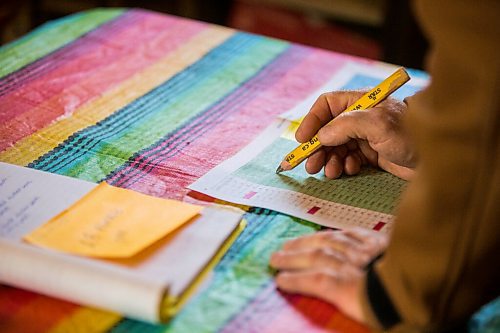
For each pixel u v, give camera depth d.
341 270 0.89
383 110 1.11
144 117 1.28
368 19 2.98
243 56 1.52
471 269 0.80
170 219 0.97
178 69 1.46
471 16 0.72
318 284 0.88
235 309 0.87
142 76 1.42
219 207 1.05
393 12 2.67
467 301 0.82
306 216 1.04
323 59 1.53
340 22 3.05
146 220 0.97
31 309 0.86
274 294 0.90
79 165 1.13
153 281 0.83
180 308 0.85
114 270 0.85
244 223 1.01
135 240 0.92
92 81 1.39
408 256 0.80
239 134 1.25
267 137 1.25
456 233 0.78
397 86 1.11
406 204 0.81
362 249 0.92
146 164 1.14
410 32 2.66
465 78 0.75
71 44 1.52
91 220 0.96
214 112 1.32
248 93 1.39
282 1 3.12
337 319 0.87
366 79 1.45
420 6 0.77
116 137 1.21
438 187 0.78
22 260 0.86
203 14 2.99
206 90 1.39
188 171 1.13
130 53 1.50
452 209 0.78
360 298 0.84
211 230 0.96
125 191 1.04
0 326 0.83
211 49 1.54
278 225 1.02
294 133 1.26
